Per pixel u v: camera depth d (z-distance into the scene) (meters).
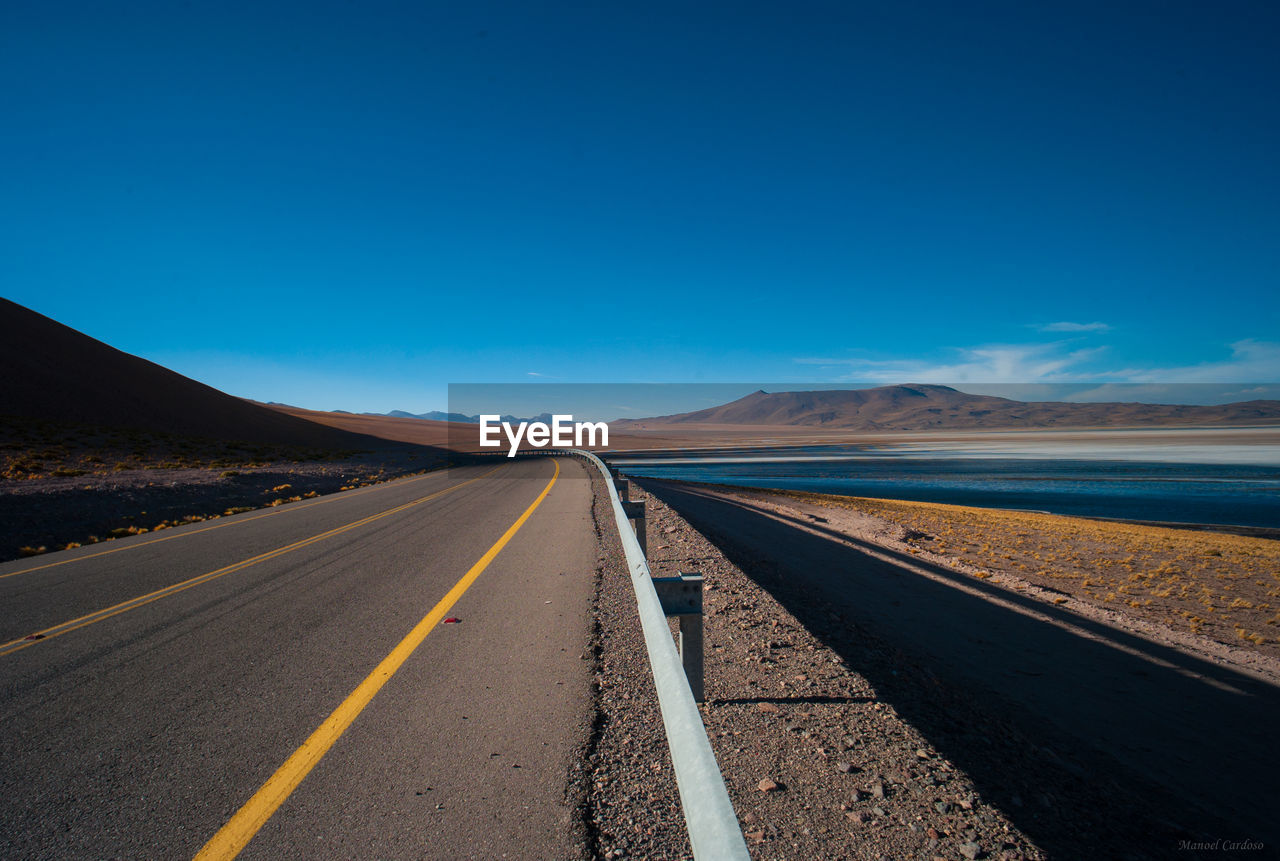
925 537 22.58
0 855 2.33
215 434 49.69
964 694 6.75
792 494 38.22
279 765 3.02
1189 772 5.86
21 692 4.01
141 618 5.73
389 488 22.00
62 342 54.09
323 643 4.96
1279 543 23.22
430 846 2.36
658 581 3.72
